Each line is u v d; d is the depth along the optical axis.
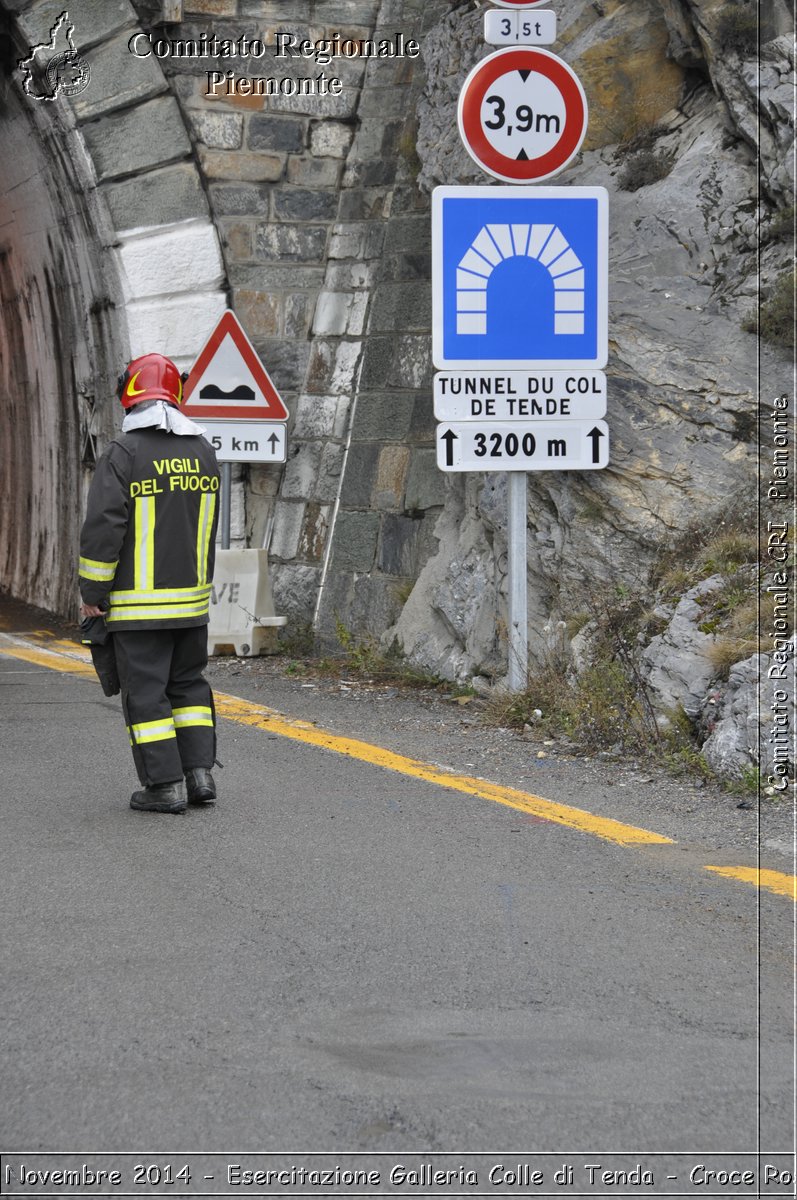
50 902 7.51
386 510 16.02
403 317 16.36
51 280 19.91
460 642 14.27
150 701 9.39
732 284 12.78
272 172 17.55
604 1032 5.86
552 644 12.91
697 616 11.33
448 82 15.95
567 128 12.21
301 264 17.67
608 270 12.52
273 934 7.02
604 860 8.38
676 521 12.52
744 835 8.94
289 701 13.67
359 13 17.50
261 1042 5.74
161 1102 5.22
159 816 9.34
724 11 12.94
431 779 10.43
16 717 12.67
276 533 17.34
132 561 9.36
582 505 12.99
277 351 17.66
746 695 10.26
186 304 17.45
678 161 13.48
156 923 7.19
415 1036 5.80
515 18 12.08
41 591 22.38
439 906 7.48
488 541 14.17
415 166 16.72
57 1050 5.66
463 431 12.23
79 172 17.22
